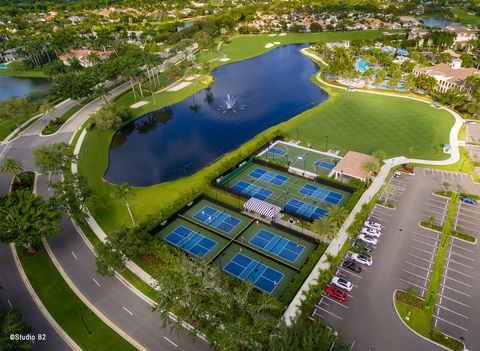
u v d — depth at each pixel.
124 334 68.69
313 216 98.25
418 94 177.12
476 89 157.75
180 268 66.25
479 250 82.94
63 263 87.25
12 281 83.12
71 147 131.88
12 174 128.88
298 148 133.75
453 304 70.19
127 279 80.94
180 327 63.56
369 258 80.56
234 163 120.75
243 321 57.56
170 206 101.50
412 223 92.44
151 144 152.25
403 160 121.06
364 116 157.00
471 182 107.88
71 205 97.44
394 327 66.31
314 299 72.62
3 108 159.62
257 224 97.19
